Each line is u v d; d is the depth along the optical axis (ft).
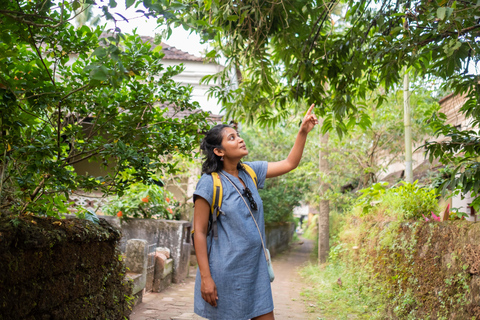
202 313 6.70
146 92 9.92
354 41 12.03
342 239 26.48
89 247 9.30
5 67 7.17
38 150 7.52
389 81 12.50
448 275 10.97
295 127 40.45
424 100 25.67
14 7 6.84
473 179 10.15
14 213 7.47
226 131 7.29
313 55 13.32
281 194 45.93
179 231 22.00
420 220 14.02
